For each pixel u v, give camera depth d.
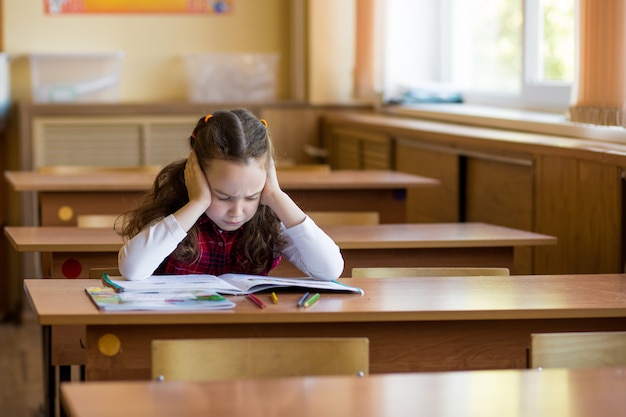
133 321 2.13
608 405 1.62
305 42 6.23
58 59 5.86
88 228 3.47
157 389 1.67
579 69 3.78
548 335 2.03
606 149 3.47
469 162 4.61
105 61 5.93
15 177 4.45
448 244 3.26
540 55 5.02
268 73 6.18
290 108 6.14
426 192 5.02
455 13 5.91
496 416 1.56
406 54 5.96
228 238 2.54
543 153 3.82
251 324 2.26
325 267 2.51
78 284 2.46
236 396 1.64
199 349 1.95
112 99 5.96
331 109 6.20
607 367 1.90
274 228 2.53
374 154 5.54
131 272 2.40
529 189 4.06
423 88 5.76
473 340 2.34
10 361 4.88
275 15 6.38
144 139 5.87
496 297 2.40
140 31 6.22
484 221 4.48
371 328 2.31
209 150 2.36
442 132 4.61
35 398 4.21
